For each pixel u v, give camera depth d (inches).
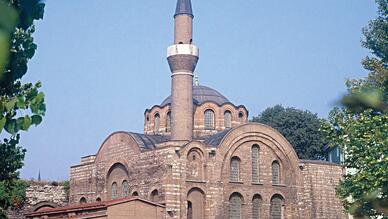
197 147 2315.5
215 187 2315.5
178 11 2573.8
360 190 1302.9
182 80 2502.5
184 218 2202.3
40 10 244.1
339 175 2564.0
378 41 1683.1
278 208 2475.4
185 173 2253.9
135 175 2413.9
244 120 2859.3
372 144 1274.6
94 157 2810.0
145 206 1900.8
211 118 2810.0
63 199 2859.3
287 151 2524.6
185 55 2490.2
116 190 2576.3
